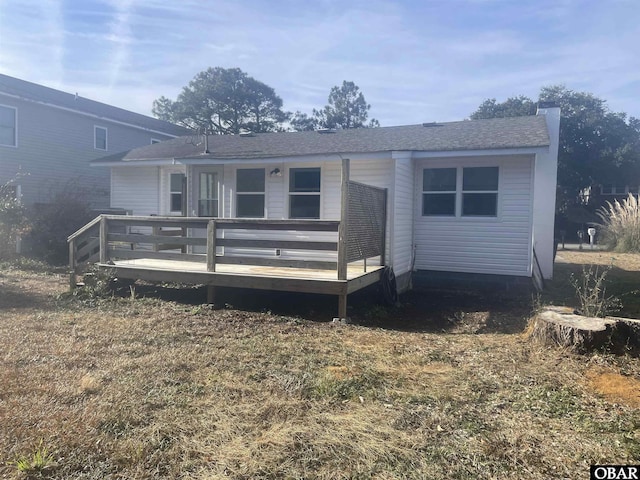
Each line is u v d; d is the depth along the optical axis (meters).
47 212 13.31
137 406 3.37
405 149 9.21
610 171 32.88
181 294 8.23
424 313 7.93
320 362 4.45
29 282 9.15
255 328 5.82
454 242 10.12
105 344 4.96
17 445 2.78
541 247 9.95
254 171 10.75
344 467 2.63
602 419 3.22
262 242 7.00
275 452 2.77
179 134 22.28
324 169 10.10
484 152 8.91
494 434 3.01
